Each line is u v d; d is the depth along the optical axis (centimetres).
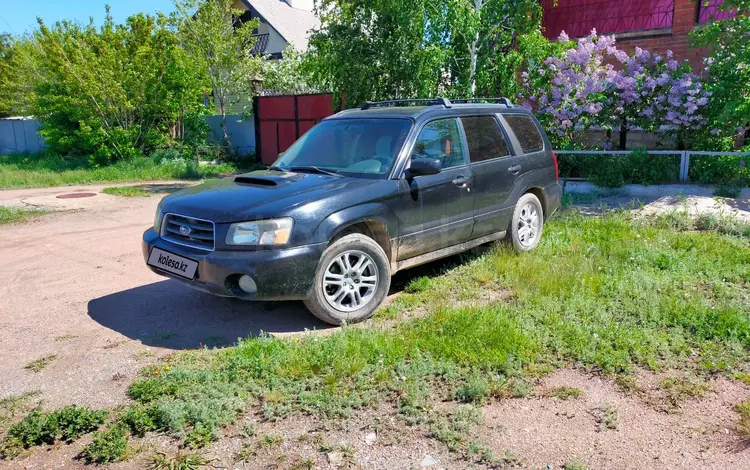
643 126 1092
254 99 1989
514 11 1221
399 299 550
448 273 620
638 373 393
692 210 840
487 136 636
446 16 1199
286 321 509
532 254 657
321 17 1481
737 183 977
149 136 1902
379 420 348
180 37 1962
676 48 1193
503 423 343
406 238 533
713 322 450
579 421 344
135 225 952
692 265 593
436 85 1288
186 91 1883
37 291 609
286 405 365
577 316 480
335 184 505
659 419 343
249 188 511
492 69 1233
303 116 1867
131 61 1859
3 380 411
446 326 455
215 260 452
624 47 1274
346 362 404
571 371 400
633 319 467
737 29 991
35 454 326
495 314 472
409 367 401
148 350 454
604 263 600
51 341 477
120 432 336
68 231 910
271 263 444
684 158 1024
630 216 825
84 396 385
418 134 555
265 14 2791
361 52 1325
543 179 695
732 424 336
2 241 850
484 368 402
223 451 324
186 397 370
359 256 496
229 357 423
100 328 503
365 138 570
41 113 1962
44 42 1969
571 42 1143
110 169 1709
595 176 1081
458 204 580
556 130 1162
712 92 1021
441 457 315
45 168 1808
